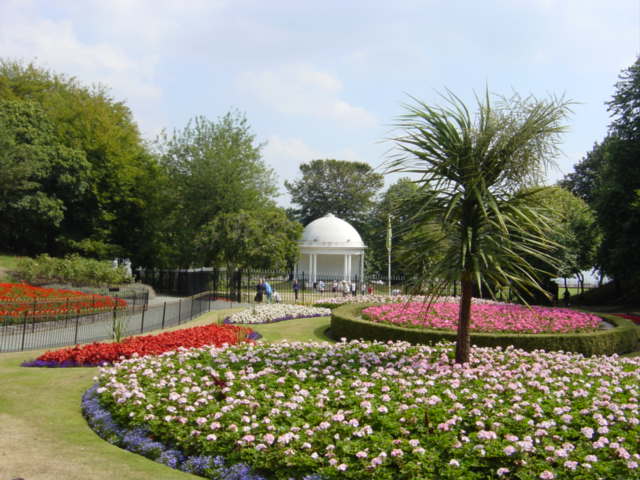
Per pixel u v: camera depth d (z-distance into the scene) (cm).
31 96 4131
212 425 576
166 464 555
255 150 4131
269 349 1040
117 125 4472
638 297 3281
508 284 862
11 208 3109
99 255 3584
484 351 1031
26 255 3538
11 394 841
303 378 786
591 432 540
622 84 2941
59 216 3247
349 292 3662
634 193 2775
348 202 7081
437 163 869
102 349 1091
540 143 848
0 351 1273
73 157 3347
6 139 2881
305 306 2361
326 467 483
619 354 1332
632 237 2733
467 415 609
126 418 670
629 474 461
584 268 3606
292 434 535
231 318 1948
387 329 1345
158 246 4009
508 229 883
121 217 3941
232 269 3400
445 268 854
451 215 885
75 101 4012
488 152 866
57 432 661
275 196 4372
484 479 467
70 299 1883
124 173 3762
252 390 716
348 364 906
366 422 592
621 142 2884
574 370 850
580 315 1666
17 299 1762
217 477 512
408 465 468
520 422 579
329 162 7256
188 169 3984
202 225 3716
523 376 817
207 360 946
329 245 5100
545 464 473
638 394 715
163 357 982
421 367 840
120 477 505
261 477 496
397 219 937
